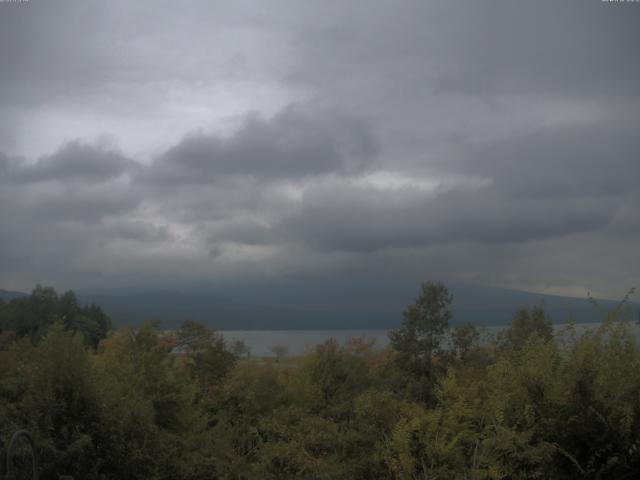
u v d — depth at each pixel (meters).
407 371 22.14
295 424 11.26
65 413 7.82
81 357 8.23
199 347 17.41
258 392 16.19
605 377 6.34
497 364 7.34
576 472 6.18
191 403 13.88
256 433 11.84
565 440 6.24
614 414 6.07
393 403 8.70
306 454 8.83
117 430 8.08
